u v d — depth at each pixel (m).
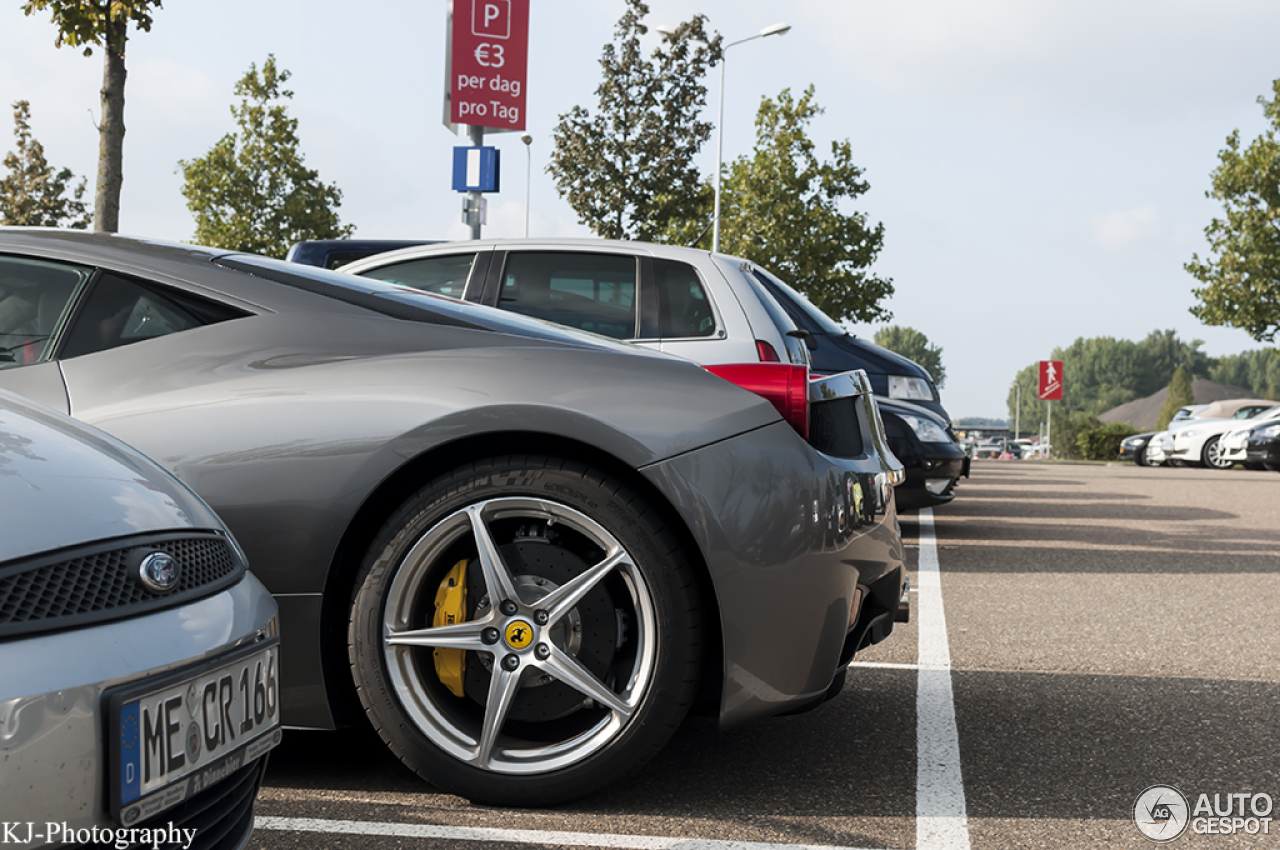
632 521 2.41
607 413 2.44
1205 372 192.50
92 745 1.46
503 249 5.86
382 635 2.48
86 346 2.63
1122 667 4.11
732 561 2.40
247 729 1.79
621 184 22.38
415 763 2.47
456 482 2.47
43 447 1.72
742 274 5.61
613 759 2.44
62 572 1.51
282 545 2.45
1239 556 7.40
